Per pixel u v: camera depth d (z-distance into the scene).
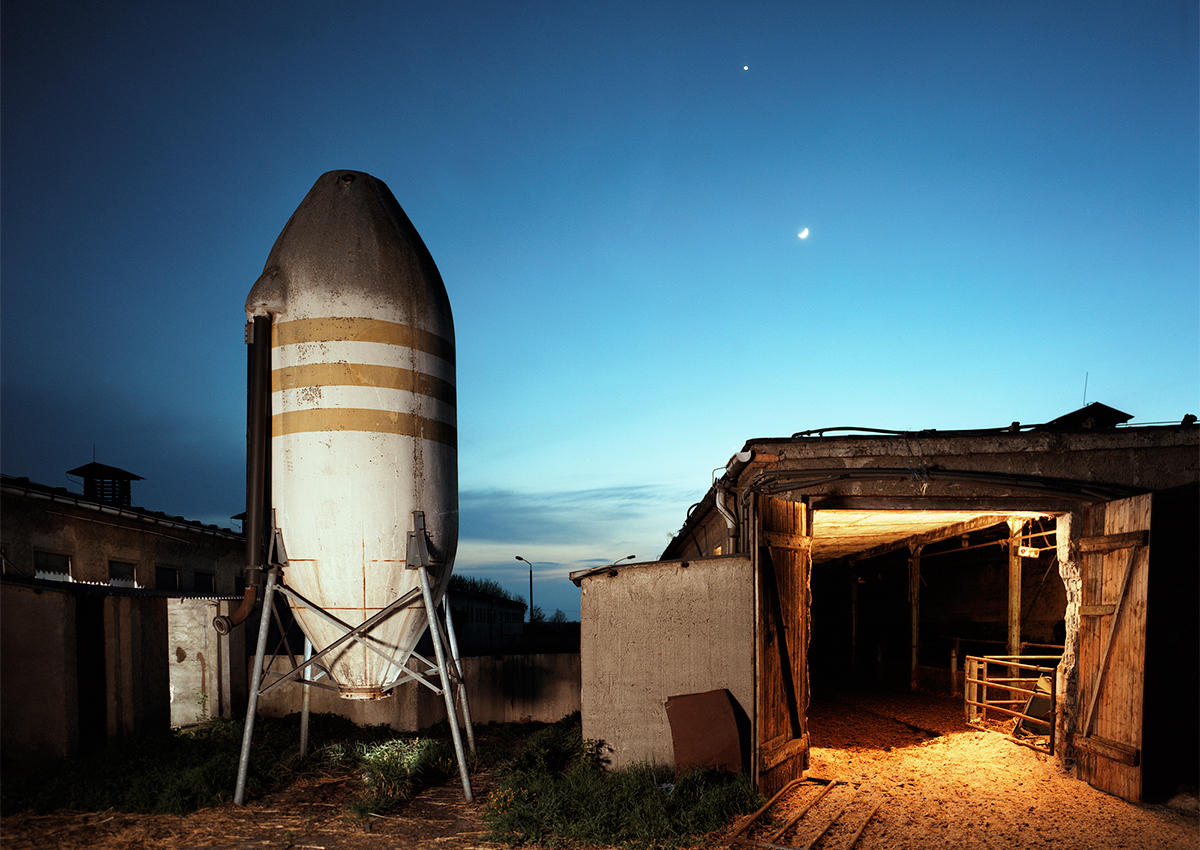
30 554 10.41
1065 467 8.91
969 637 17.31
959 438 8.93
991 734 10.63
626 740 8.62
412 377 8.38
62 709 8.60
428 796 8.01
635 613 8.81
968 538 14.40
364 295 8.27
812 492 9.02
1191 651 8.44
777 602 8.34
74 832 6.56
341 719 11.99
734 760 7.90
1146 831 6.79
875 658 20.98
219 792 7.63
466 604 28.28
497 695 12.98
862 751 10.02
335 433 7.92
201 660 12.09
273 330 8.39
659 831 6.65
